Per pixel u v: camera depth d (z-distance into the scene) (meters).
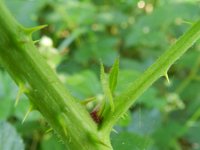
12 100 0.26
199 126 0.33
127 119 0.21
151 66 0.12
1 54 0.11
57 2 0.42
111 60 0.39
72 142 0.12
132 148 0.16
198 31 0.12
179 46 0.12
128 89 0.13
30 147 0.32
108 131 0.13
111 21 0.44
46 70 0.12
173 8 0.39
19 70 0.12
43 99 0.12
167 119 0.36
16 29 0.11
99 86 0.29
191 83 0.39
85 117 0.12
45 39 0.33
